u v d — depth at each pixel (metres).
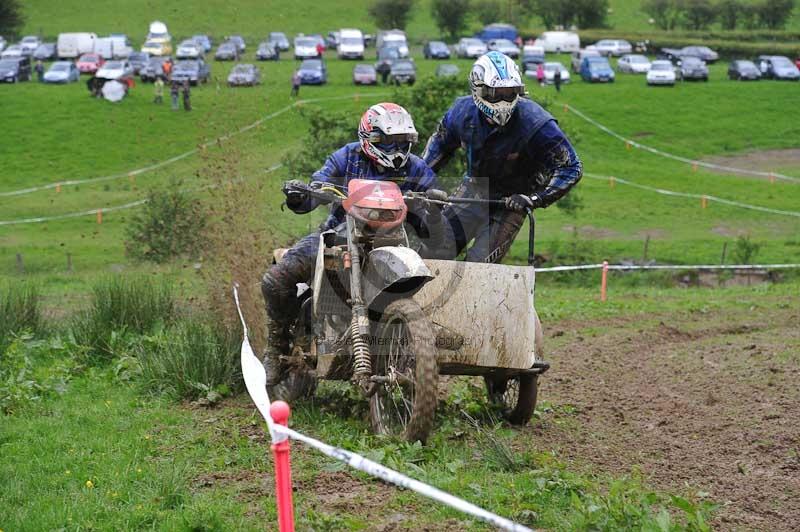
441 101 54.66
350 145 15.95
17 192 89.25
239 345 18.89
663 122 124.38
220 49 127.56
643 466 14.11
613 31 191.12
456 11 192.75
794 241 73.31
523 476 12.89
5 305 23.48
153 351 20.78
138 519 11.56
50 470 13.59
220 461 13.68
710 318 32.50
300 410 16.45
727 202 88.81
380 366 14.83
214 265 23.25
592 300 38.53
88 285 40.75
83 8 196.75
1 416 16.70
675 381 20.56
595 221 80.94
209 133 80.75
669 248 69.75
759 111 130.25
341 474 13.15
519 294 14.80
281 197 28.73
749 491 12.98
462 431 15.12
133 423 16.08
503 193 16.64
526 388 15.77
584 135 117.19
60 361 20.53
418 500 12.12
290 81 127.31
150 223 50.53
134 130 110.75
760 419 16.78
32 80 144.00
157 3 196.12
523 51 160.88
